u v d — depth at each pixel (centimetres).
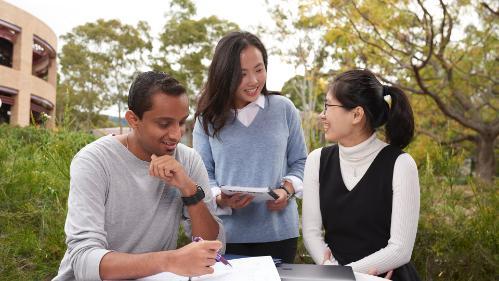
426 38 879
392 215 177
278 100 220
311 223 194
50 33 2494
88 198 142
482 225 283
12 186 345
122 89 2898
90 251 132
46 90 2486
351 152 184
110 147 151
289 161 230
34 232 321
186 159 167
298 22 1166
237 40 199
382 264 171
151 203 153
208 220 156
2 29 2159
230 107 205
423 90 987
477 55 988
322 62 1253
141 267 127
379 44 920
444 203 302
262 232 213
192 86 2461
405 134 185
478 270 273
